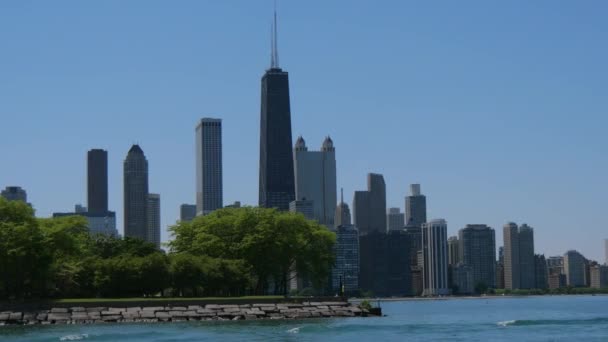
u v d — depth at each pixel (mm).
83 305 175500
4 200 193000
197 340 136125
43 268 187750
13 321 169750
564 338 145250
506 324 180500
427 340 139750
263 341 134875
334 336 144375
